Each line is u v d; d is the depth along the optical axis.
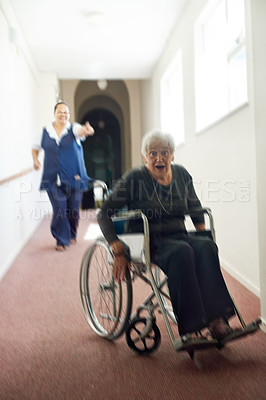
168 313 2.39
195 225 2.20
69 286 3.25
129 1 4.79
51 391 1.69
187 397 1.60
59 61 7.00
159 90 7.07
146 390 1.67
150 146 2.03
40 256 4.31
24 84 5.73
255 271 2.92
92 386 1.72
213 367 1.84
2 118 3.96
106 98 12.43
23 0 4.68
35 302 2.89
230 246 3.47
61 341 2.21
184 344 1.73
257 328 1.85
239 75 3.59
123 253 1.95
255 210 2.88
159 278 2.41
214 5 3.98
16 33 4.59
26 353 2.07
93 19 5.13
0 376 1.84
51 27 5.50
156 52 6.66
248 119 2.92
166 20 5.39
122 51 6.57
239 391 1.63
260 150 2.16
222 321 1.86
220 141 3.64
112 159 12.21
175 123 6.61
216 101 4.43
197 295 1.81
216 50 4.30
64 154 4.28
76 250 4.54
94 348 2.10
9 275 3.64
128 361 1.94
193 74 4.61
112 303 2.20
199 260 1.90
